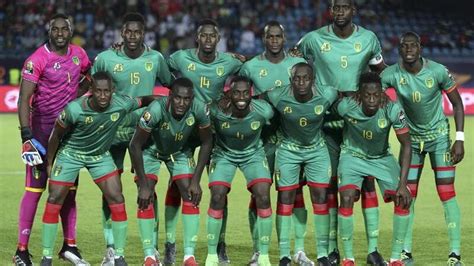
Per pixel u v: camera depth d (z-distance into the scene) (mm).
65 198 10109
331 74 10359
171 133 9609
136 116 10234
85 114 9266
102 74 9219
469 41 35000
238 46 33938
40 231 12359
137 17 10234
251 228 10328
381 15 36531
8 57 29578
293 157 9875
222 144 9852
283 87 9727
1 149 21312
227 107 9586
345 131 9859
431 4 37406
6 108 29219
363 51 10320
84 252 11086
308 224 12945
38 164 9766
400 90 10070
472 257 10688
